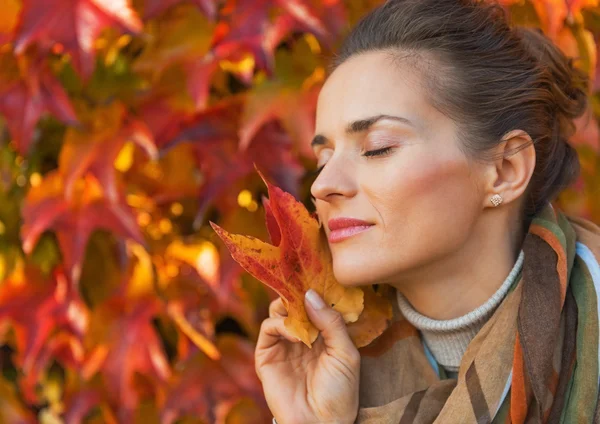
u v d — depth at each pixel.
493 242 0.98
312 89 1.17
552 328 0.95
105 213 1.20
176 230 1.27
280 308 1.04
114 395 1.23
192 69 1.16
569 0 1.18
